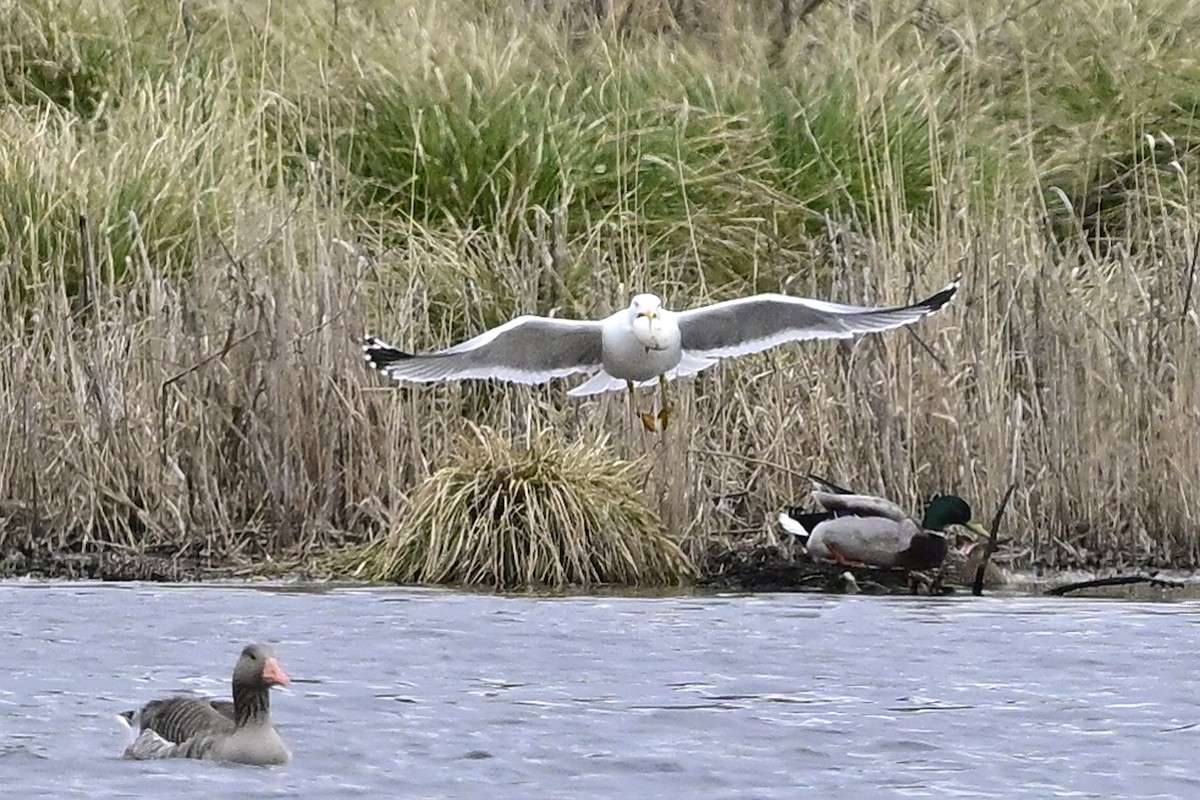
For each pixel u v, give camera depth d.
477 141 18.48
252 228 17.03
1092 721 9.89
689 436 15.38
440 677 10.91
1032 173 17.73
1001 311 15.91
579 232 18.22
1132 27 20.72
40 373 15.68
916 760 9.13
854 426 15.48
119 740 9.56
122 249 17.06
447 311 16.89
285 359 15.48
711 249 18.23
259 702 9.22
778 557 15.04
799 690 10.61
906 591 14.44
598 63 20.11
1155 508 15.66
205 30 20.95
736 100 19.61
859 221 18.44
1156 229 18.38
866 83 19.22
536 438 15.17
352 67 19.67
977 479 15.46
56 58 20.03
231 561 15.15
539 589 14.35
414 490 15.30
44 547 15.38
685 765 9.03
